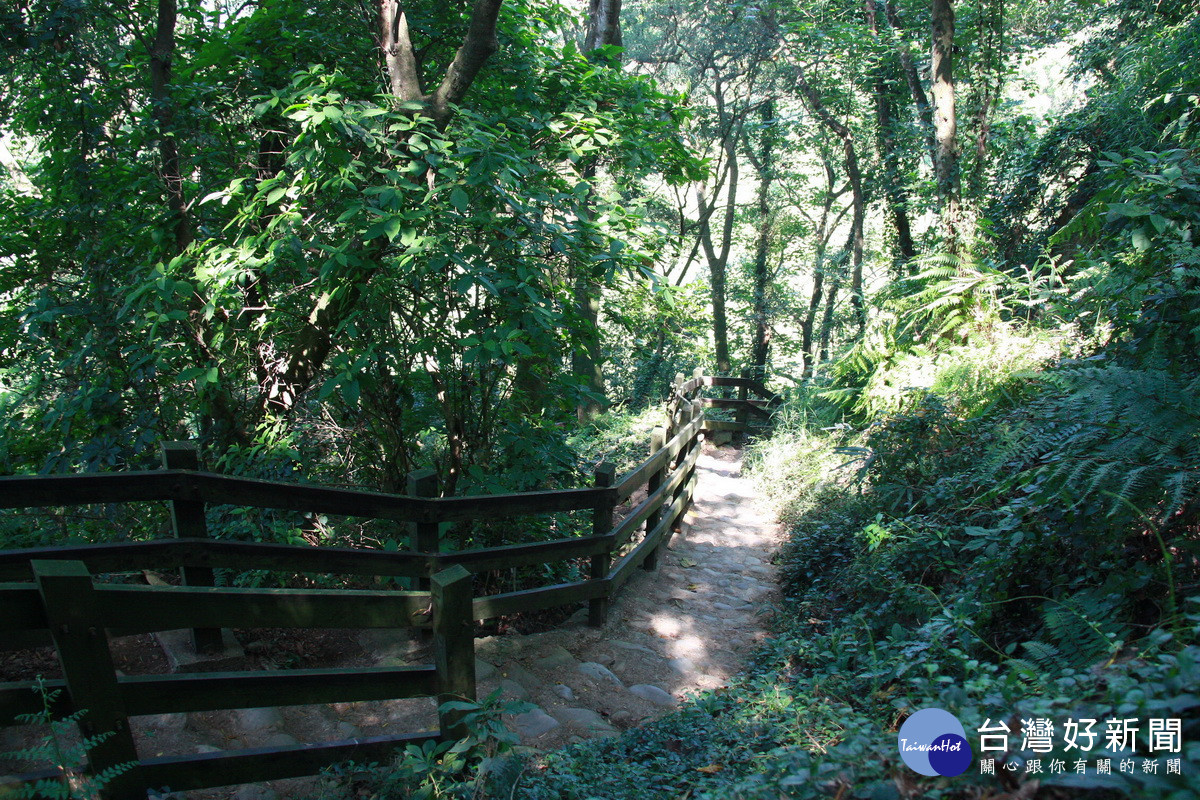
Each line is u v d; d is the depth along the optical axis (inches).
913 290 332.5
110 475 124.0
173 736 124.6
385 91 216.4
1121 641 100.4
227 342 202.8
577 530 248.2
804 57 540.1
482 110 242.1
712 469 436.1
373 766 113.0
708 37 619.8
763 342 823.1
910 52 477.4
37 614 89.4
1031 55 548.7
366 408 201.0
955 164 329.4
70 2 202.8
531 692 161.3
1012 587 140.0
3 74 211.3
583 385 213.0
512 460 215.2
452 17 233.8
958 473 194.9
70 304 207.8
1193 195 183.2
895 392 264.2
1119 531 123.6
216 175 218.2
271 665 152.3
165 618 97.3
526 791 105.8
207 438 215.9
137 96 233.5
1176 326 151.5
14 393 229.0
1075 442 133.6
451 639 120.5
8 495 115.9
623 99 256.5
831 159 724.0
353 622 116.6
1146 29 412.5
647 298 240.5
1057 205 405.1
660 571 252.7
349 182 165.6
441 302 191.8
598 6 460.1
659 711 160.7
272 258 171.6
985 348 240.1
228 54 209.9
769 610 218.1
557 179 216.1
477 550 168.1
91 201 210.8
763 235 799.1
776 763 98.0
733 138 719.1
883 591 175.0
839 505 252.5
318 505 144.0
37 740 112.3
